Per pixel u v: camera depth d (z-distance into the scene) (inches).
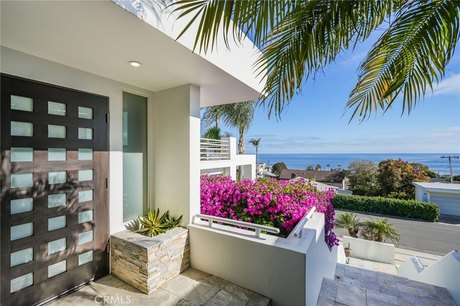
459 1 49.9
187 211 126.2
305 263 91.0
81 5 60.7
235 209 146.4
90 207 109.6
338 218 334.6
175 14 79.5
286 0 51.6
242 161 383.2
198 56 93.4
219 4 45.8
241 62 125.6
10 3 58.7
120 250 111.7
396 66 62.2
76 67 103.9
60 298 96.6
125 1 62.8
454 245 320.8
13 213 84.8
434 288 136.6
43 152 93.6
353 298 117.9
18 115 86.6
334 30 56.0
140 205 135.6
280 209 132.6
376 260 269.7
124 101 128.6
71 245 102.3
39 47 84.5
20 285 86.5
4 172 82.6
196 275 115.2
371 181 610.9
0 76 82.4
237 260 107.4
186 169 127.6
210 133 373.7
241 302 94.7
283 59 60.5
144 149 138.7
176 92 132.6
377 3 54.8
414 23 55.1
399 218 450.0
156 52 89.8
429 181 555.8
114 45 83.7
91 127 110.7
